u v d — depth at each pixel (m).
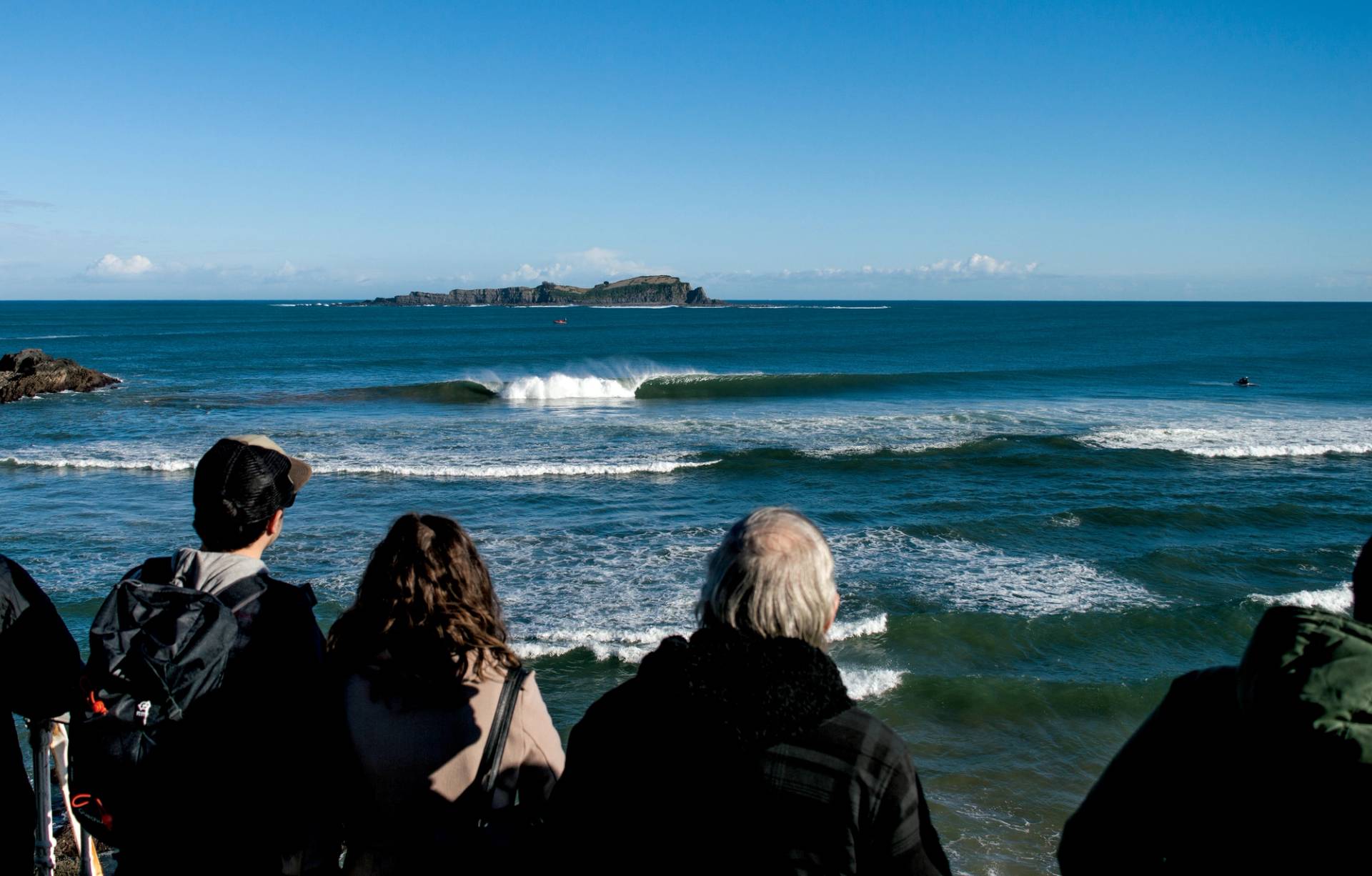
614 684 8.14
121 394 34.09
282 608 2.04
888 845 1.47
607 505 15.19
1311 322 123.69
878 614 9.80
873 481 17.48
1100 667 8.60
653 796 1.50
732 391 37.44
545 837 1.64
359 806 1.93
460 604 1.95
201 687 1.83
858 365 51.31
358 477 17.50
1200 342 74.81
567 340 78.81
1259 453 20.16
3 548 12.30
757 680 1.48
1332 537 13.18
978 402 32.31
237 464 2.09
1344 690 1.20
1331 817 1.21
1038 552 12.38
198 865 1.89
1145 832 1.42
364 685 1.92
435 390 34.88
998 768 6.86
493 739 1.91
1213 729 1.39
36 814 2.46
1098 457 19.91
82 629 9.41
